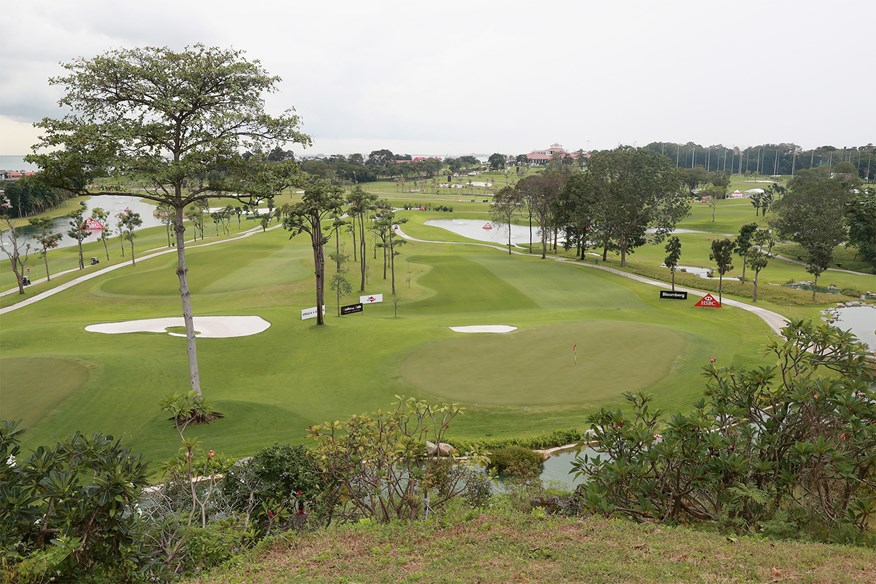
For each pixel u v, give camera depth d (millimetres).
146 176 26266
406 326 46656
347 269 77750
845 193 98438
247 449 24531
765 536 12305
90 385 30781
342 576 10555
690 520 14000
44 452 11031
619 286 69875
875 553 10891
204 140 27672
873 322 52812
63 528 10195
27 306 63156
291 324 47656
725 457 13250
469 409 28812
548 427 26984
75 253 111688
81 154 25484
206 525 13867
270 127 28703
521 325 46562
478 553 11305
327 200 46344
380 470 15711
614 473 14023
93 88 26250
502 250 108938
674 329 42281
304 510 16672
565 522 13117
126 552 10930
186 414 15789
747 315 53281
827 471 14000
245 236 119188
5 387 30078
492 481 22078
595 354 35781
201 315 53531
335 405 30156
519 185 111688
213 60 27016
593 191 86938
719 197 192750
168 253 92812
